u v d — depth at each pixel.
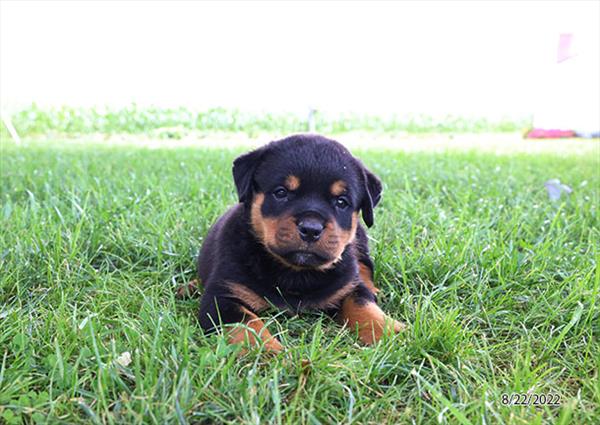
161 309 0.43
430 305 0.44
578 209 0.72
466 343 0.39
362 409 0.32
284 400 0.33
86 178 0.89
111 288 0.49
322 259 0.44
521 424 0.30
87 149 1.62
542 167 1.25
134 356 0.36
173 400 0.31
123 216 0.65
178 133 2.56
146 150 1.58
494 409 0.32
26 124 2.52
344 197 0.47
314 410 0.32
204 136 2.54
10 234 0.57
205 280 0.50
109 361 0.34
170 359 0.35
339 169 0.47
